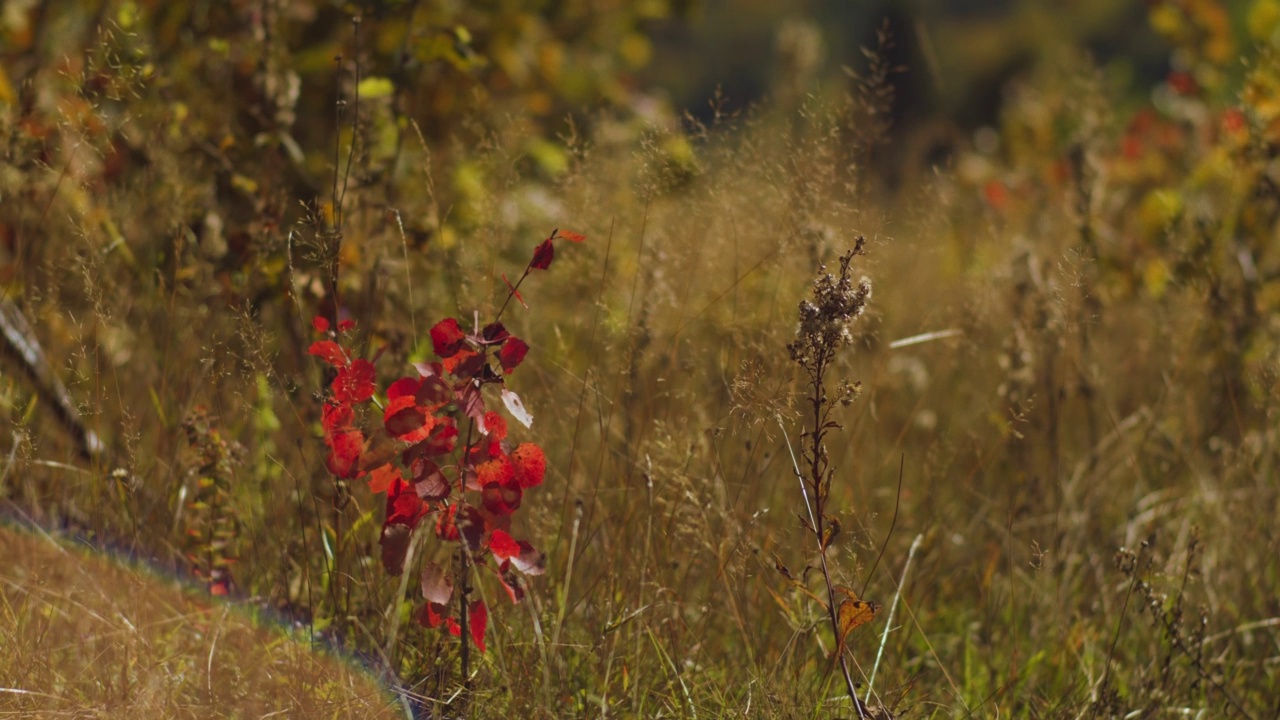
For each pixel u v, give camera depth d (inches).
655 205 165.2
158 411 155.0
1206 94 273.6
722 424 147.1
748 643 132.0
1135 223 229.6
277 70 173.0
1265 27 236.8
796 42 259.1
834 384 172.9
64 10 196.1
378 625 129.0
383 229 156.9
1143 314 206.8
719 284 163.9
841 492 168.7
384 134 166.9
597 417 157.9
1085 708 135.7
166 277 167.0
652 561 137.2
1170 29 273.1
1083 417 202.5
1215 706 143.9
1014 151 339.3
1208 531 168.7
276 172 169.0
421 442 116.7
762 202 160.4
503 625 129.5
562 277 170.6
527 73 244.8
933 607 158.9
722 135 159.6
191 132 170.1
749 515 148.3
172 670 123.4
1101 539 176.7
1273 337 193.3
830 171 153.2
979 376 195.2
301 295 152.3
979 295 183.8
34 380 154.9
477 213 172.1
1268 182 201.3
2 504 141.0
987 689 144.7
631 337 148.0
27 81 166.2
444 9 213.3
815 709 122.9
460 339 116.3
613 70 267.3
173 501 146.3
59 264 156.2
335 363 119.2
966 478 168.6
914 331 195.6
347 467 117.5
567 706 125.9
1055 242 223.9
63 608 131.8
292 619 130.9
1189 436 192.7
